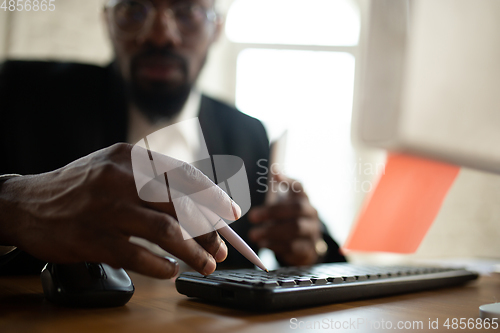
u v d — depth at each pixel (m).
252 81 2.69
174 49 1.21
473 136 0.25
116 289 0.31
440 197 0.45
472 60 0.25
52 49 2.39
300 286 0.32
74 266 0.32
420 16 0.23
